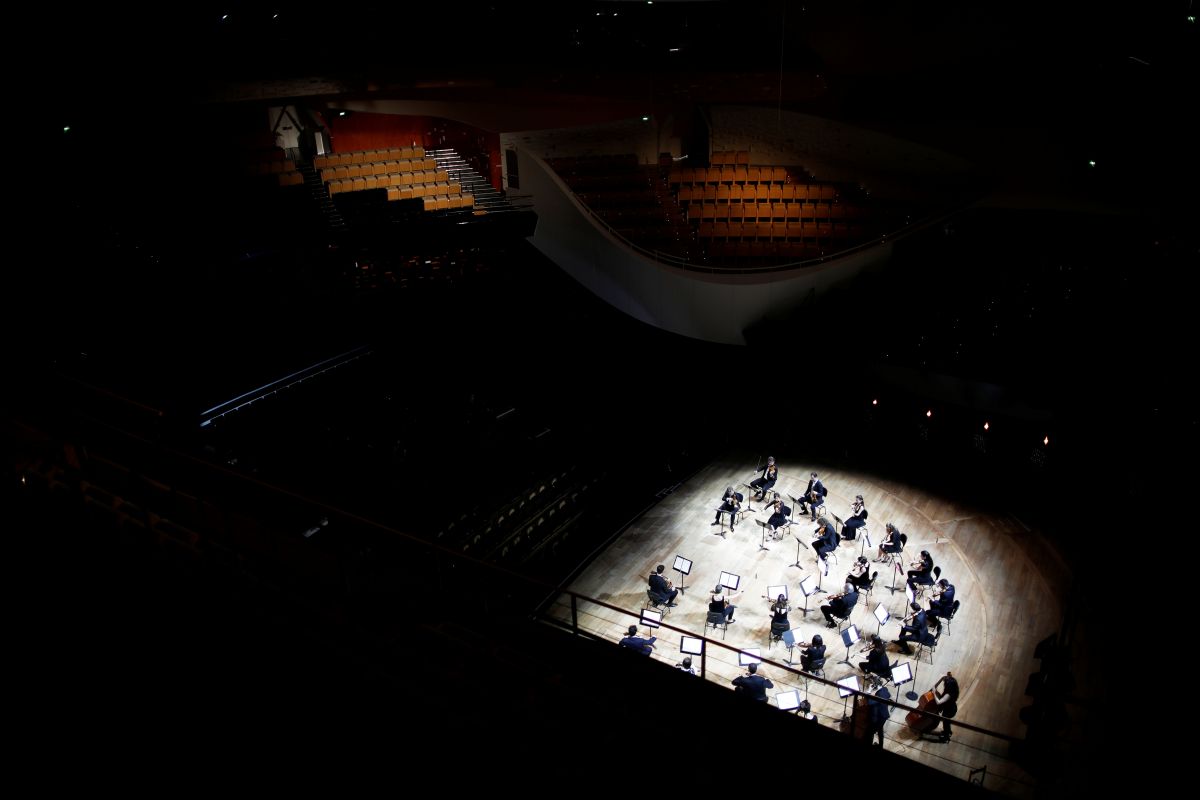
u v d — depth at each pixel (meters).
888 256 18.95
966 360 16.25
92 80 14.31
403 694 4.54
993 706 10.42
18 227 13.43
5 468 6.22
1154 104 15.85
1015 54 17.50
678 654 11.59
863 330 17.97
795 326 19.02
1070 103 17.03
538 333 18.53
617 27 19.53
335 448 13.05
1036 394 15.00
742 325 19.70
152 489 6.83
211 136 19.38
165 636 4.75
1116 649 10.96
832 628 12.02
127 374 11.72
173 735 4.06
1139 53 15.94
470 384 16.20
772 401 18.16
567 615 12.45
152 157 17.36
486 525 13.38
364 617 5.74
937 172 19.25
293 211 17.98
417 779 3.97
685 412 18.02
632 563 13.72
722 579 11.69
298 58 16.80
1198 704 9.53
